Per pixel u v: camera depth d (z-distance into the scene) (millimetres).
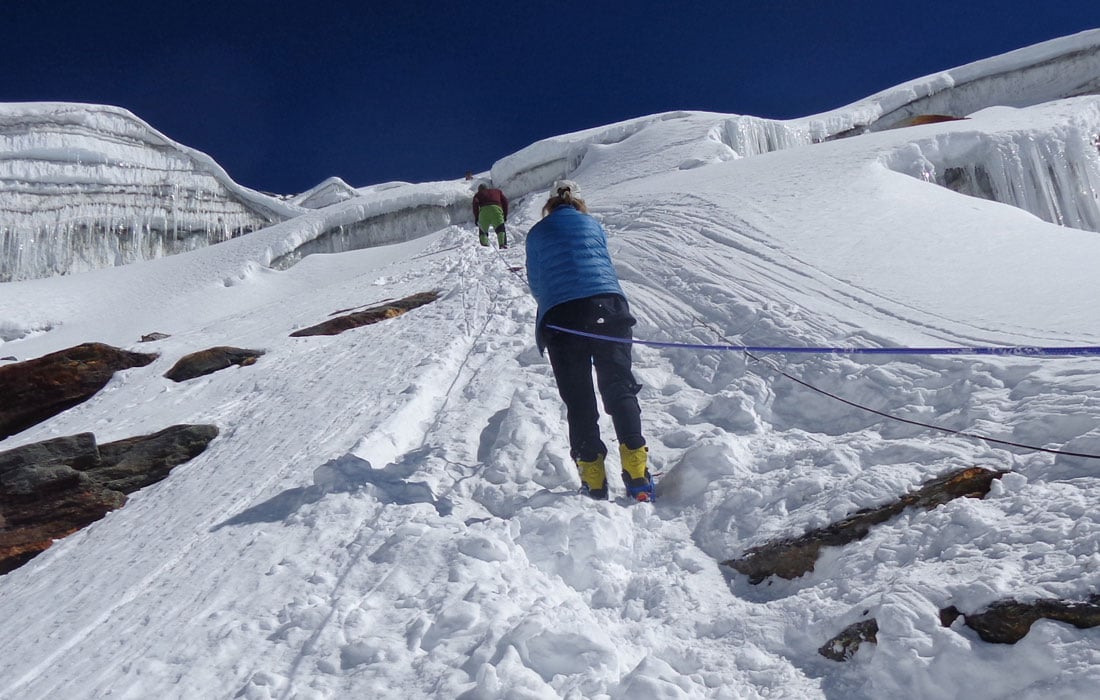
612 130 24266
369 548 3012
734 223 6766
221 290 16547
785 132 22062
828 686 2125
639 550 2996
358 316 8008
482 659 2244
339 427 4691
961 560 2273
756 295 4930
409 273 10891
